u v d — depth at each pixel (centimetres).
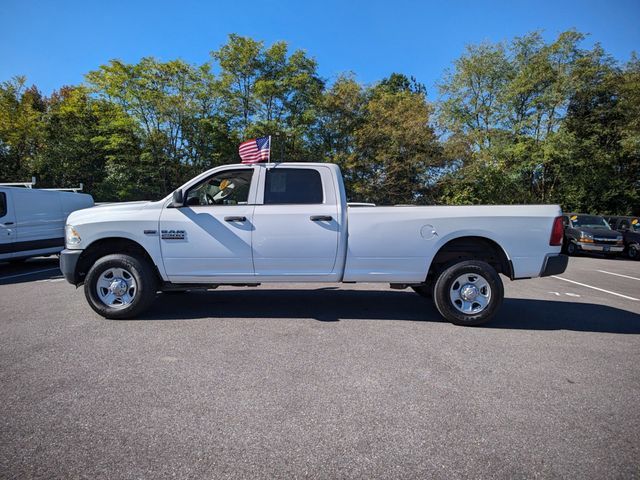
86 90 2559
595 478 220
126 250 538
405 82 4769
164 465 225
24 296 669
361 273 516
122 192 2461
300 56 2519
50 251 1072
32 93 3253
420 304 620
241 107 2559
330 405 296
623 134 2552
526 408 297
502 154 2633
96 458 231
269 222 508
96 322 503
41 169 2677
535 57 2719
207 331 467
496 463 231
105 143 2631
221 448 242
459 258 522
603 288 871
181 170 2612
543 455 240
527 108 2792
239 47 2434
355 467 226
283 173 529
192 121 2472
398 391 321
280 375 347
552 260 506
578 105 2827
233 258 512
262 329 477
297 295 676
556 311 607
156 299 636
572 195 2836
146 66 2353
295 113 2541
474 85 2997
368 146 2492
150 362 373
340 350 410
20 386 321
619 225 1842
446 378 347
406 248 509
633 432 266
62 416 276
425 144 2455
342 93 2534
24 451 237
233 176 534
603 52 2672
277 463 229
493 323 526
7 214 952
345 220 511
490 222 505
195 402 298
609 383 342
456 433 262
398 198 2542
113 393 311
